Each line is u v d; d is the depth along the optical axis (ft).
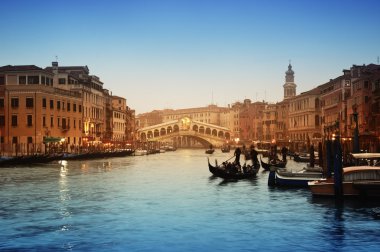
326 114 293.02
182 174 167.12
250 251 59.11
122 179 143.54
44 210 85.05
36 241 63.36
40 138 233.55
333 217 77.66
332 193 93.50
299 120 343.26
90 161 239.91
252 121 534.37
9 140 234.17
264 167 176.04
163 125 512.22
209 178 149.48
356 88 225.35
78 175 152.56
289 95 522.47
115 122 382.22
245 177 141.79
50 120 243.19
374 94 191.52
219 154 395.55
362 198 91.40
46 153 217.36
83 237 65.57
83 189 115.03
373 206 86.38
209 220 76.64
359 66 262.06
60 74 280.31
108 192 110.42
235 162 149.38
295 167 188.44
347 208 84.84
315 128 318.86
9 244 61.87
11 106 234.58
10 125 234.38
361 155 107.04
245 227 71.51
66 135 261.44
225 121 621.72
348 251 58.70
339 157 91.15
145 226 72.38
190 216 80.07
